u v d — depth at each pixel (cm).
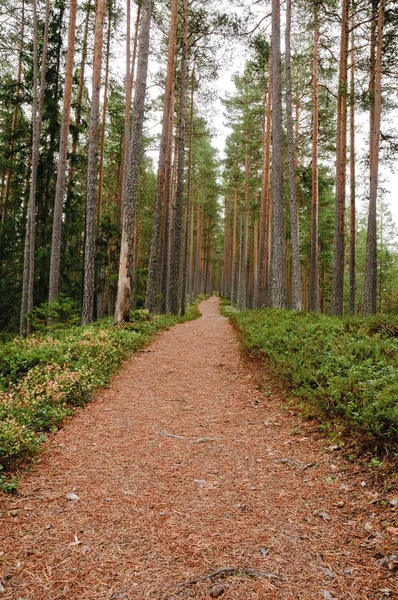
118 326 1360
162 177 1875
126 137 2083
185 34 1995
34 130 1636
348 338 763
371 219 1484
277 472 439
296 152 2395
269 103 2372
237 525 340
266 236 2917
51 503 376
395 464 397
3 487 394
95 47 1490
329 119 2202
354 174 2064
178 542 317
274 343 862
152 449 510
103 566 289
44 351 892
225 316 2930
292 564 288
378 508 347
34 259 1827
